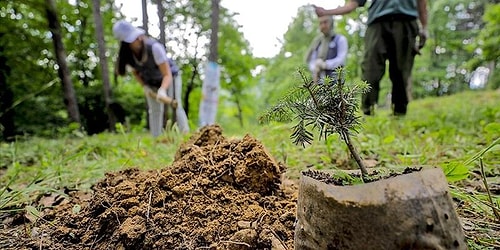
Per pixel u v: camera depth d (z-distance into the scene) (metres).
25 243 1.44
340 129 0.93
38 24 8.72
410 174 0.85
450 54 22.33
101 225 1.40
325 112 0.94
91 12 13.25
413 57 4.21
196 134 1.94
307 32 17.02
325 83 0.95
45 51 9.59
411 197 0.80
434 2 19.03
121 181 1.64
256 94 18.22
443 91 24.66
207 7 13.03
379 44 4.06
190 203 1.37
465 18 21.73
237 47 14.74
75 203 1.74
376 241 0.81
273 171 1.48
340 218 0.85
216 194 1.40
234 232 1.24
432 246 0.79
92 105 12.31
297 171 2.40
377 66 4.14
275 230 1.23
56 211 1.68
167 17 12.62
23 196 2.00
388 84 15.04
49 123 9.49
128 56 4.71
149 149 3.55
